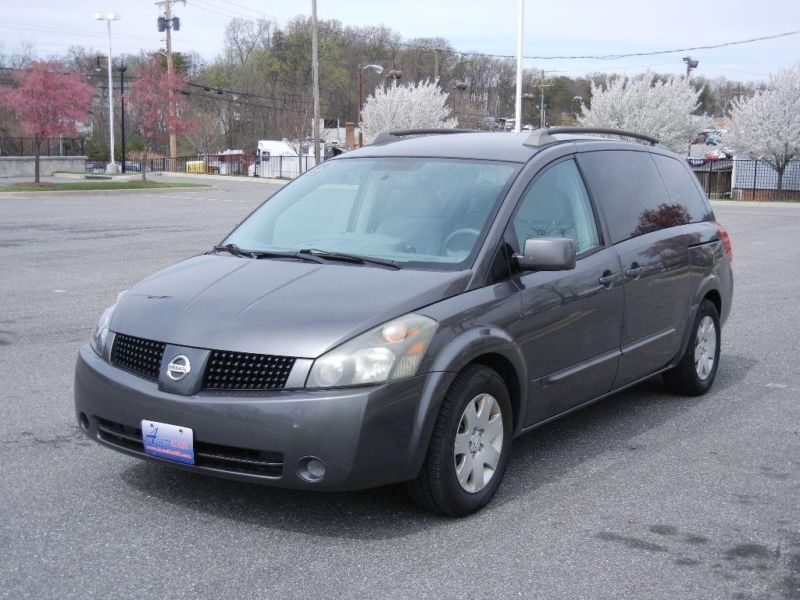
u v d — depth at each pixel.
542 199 5.25
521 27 29.48
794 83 40.16
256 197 33.94
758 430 6.09
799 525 4.51
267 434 4.01
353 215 5.32
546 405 5.11
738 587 3.84
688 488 4.99
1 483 4.83
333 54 96.44
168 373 4.23
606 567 3.99
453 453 4.35
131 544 4.12
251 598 3.64
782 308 10.94
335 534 4.27
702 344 6.87
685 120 50.28
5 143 53.62
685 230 6.58
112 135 56.56
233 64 107.19
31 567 3.88
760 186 43.06
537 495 4.84
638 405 6.66
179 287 4.73
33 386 6.78
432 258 4.80
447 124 61.41
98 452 5.35
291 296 4.43
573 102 89.19
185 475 4.98
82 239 17.27
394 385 4.10
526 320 4.80
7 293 10.98
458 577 3.86
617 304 5.59
